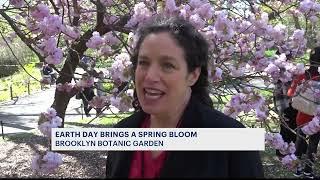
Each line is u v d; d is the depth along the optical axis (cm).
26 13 409
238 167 140
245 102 369
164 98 152
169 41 151
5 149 673
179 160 136
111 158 167
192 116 152
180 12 361
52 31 363
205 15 366
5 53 1603
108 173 172
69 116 933
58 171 552
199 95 168
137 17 372
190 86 164
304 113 483
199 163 136
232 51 427
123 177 134
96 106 434
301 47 466
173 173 135
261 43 442
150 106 153
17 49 1598
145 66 155
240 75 422
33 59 1628
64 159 596
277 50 489
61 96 558
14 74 1587
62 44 510
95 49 419
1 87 1412
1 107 1148
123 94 350
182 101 155
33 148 678
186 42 153
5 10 387
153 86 151
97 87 422
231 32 373
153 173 140
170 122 155
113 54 418
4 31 568
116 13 499
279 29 435
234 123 150
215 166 136
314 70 479
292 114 518
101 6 455
